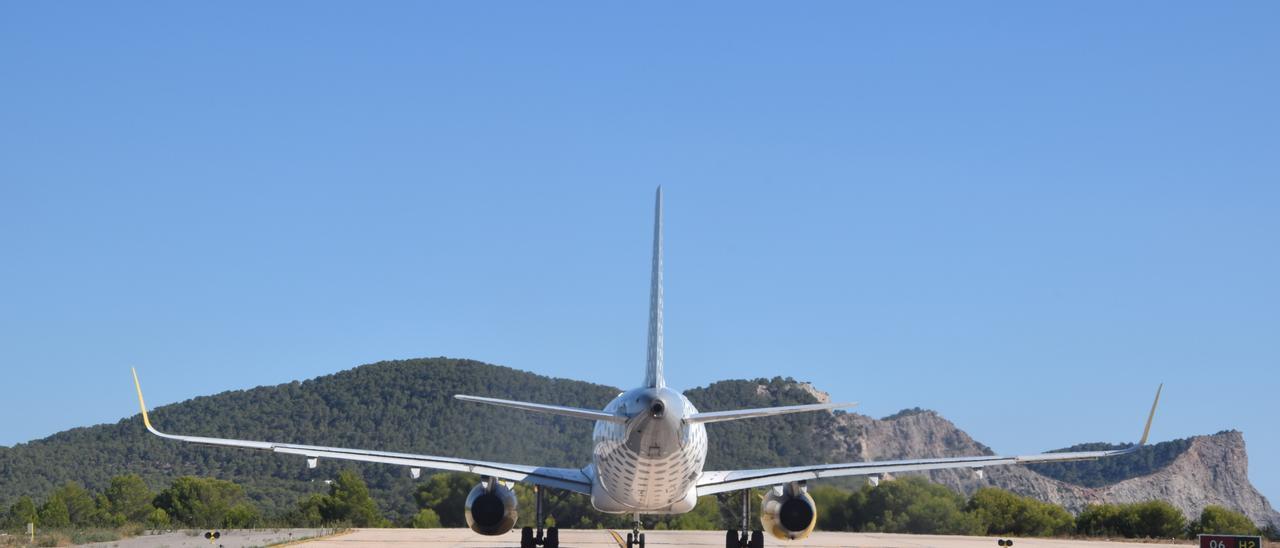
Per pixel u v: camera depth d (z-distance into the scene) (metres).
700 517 75.69
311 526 81.25
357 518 88.00
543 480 34.53
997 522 77.06
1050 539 61.53
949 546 47.88
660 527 75.00
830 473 34.75
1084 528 77.56
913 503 73.69
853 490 77.06
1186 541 62.78
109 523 88.00
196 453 142.12
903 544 49.22
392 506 108.19
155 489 125.94
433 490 90.12
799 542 49.62
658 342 31.39
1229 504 132.75
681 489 31.52
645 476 30.00
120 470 137.75
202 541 47.50
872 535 63.09
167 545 44.19
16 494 125.50
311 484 125.44
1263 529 74.12
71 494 88.31
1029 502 79.12
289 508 108.50
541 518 35.66
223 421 151.75
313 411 150.12
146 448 145.00
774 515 34.81
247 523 87.19
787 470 35.22
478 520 34.25
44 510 81.69
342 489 89.12
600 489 33.59
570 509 70.25
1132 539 65.56
